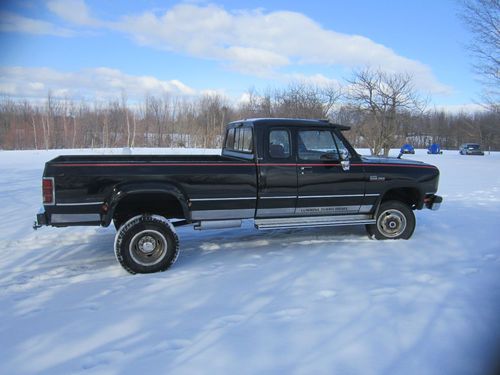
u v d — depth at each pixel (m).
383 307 4.27
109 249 6.35
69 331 3.79
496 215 9.09
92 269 5.52
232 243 6.72
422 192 6.85
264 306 4.30
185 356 3.36
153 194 5.59
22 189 12.32
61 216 5.20
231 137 7.10
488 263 5.72
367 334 3.71
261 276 5.19
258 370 3.17
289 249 6.38
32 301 4.46
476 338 3.65
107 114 63.09
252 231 7.47
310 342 3.58
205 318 4.04
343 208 6.56
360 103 28.88
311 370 3.17
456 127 66.88
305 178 6.20
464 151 44.34
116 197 5.27
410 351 3.44
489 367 3.21
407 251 6.25
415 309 4.22
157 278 5.15
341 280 5.04
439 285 4.87
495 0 25.91
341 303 4.36
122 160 5.64
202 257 6.01
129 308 4.28
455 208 9.98
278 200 6.12
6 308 4.29
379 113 28.41
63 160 5.29
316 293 4.64
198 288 4.80
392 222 6.89
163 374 3.12
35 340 3.64
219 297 4.54
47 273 5.35
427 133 64.00
